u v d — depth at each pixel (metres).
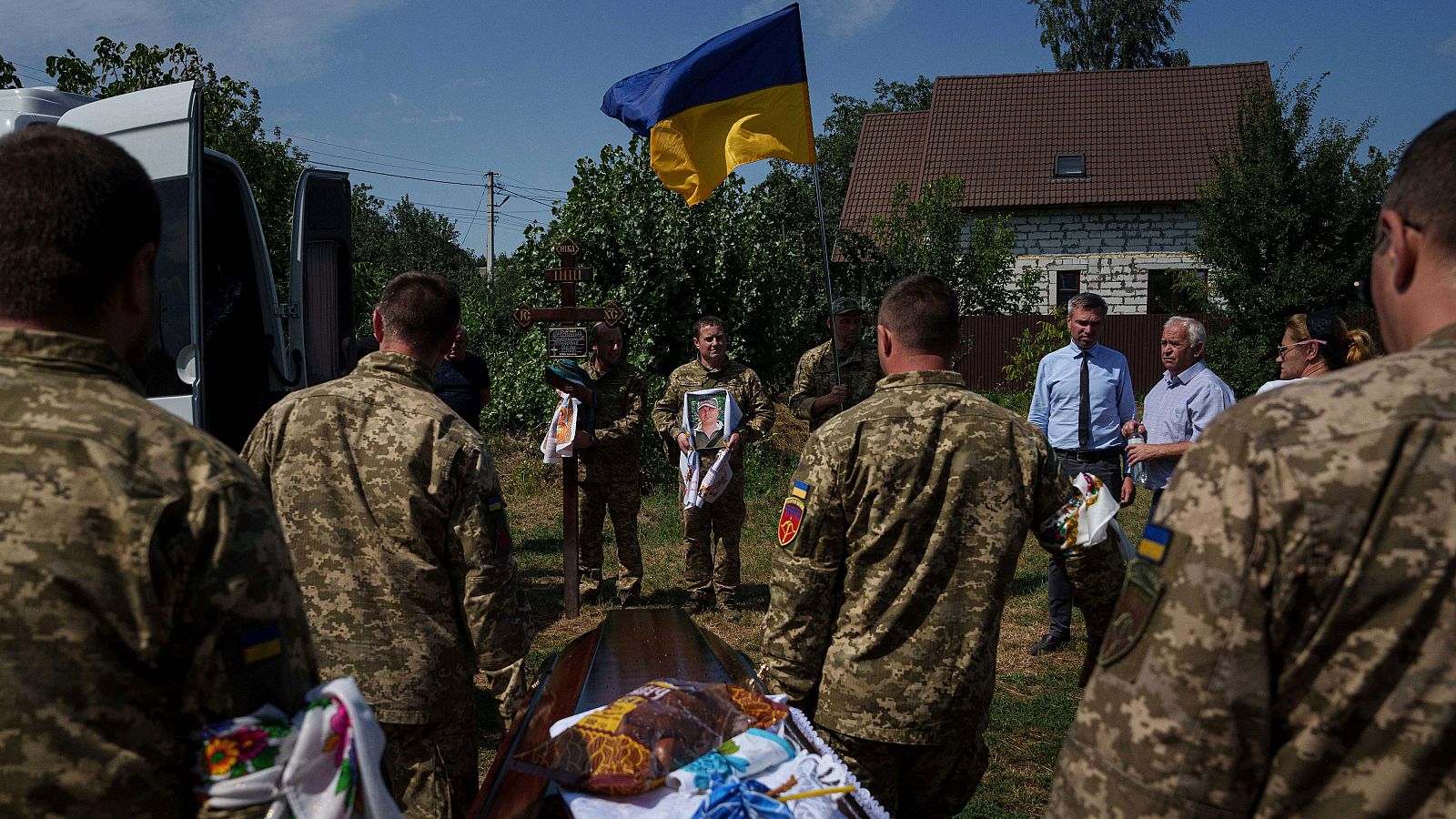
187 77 10.26
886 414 2.15
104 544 1.05
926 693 2.10
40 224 1.12
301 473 2.19
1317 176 14.91
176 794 1.08
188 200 3.71
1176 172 22.34
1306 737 0.98
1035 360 15.20
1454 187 1.03
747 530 8.27
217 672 1.09
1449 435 0.95
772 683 2.25
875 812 1.77
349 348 5.24
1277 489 0.98
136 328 1.24
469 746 2.33
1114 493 5.31
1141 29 33.62
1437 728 0.92
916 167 24.92
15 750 1.00
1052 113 24.12
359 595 2.15
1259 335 15.51
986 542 2.11
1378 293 1.14
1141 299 22.47
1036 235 22.86
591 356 6.08
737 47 4.66
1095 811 1.07
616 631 2.65
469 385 5.83
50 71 9.46
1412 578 0.93
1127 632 1.09
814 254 17.83
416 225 38.84
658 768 1.75
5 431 1.06
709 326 6.04
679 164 4.78
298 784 1.13
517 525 8.55
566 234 10.06
